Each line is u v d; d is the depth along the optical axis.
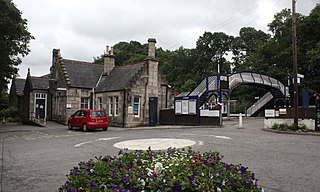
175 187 3.75
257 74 34.78
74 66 32.28
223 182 4.01
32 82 35.22
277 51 43.59
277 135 16.44
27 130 24.31
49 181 7.39
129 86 26.73
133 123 26.86
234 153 10.45
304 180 6.83
